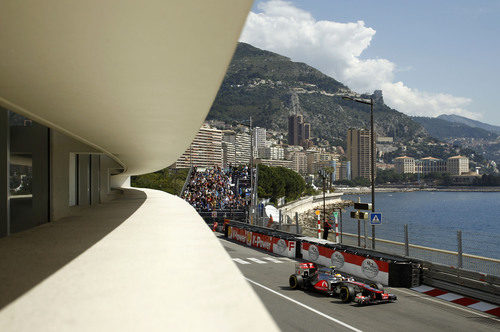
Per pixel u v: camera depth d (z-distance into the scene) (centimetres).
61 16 274
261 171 10512
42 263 401
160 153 1441
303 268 1571
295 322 1126
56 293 279
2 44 329
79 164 1520
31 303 255
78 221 859
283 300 1395
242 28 300
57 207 934
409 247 1798
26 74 418
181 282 290
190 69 405
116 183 4762
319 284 1472
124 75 424
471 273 1472
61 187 966
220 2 255
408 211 15775
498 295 1368
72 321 215
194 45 336
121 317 217
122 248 478
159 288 277
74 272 350
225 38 320
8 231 786
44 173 911
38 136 902
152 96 523
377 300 1355
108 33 308
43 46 334
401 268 1642
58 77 429
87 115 670
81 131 869
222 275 309
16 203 833
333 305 1333
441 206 18938
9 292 286
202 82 455
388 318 1177
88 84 460
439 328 1088
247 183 7294
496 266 1451
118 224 778
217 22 288
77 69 400
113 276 326
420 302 1383
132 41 324
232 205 5825
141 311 225
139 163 2061
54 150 940
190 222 798
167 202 1645
